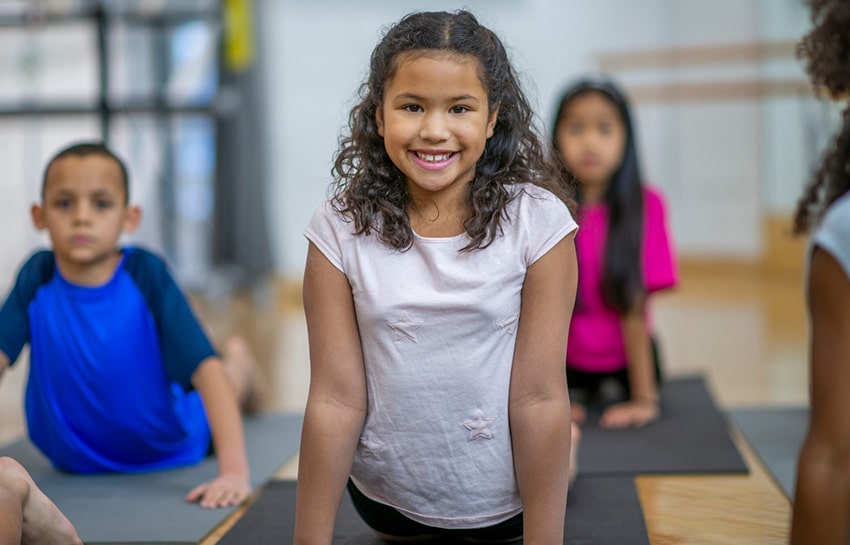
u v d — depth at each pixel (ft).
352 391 3.97
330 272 3.95
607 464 6.04
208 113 16.11
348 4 18.54
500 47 3.92
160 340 5.90
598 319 7.73
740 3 17.85
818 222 3.59
